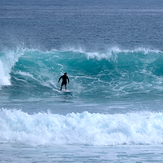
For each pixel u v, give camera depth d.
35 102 61.88
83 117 44.84
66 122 42.94
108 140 38.50
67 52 86.75
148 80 79.00
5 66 80.81
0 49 153.62
